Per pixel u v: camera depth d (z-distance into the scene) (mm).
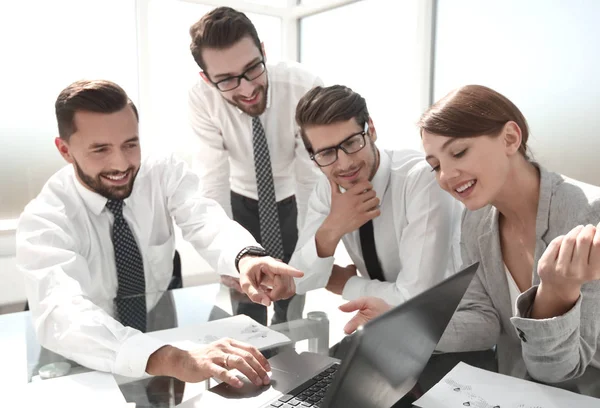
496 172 991
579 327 875
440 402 840
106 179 1391
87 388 939
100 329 1062
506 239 1119
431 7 2887
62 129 1333
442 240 1399
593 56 2123
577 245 790
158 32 3270
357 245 1648
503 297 1123
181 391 913
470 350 1071
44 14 2932
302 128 1409
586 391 879
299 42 3955
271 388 897
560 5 2229
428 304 676
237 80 1822
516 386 897
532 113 2406
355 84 3566
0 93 2877
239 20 1763
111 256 1546
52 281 1203
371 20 3363
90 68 3119
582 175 2219
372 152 1451
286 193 2318
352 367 538
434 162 1029
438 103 1026
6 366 1050
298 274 1265
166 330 1210
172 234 1743
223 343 1012
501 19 2518
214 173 2201
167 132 3416
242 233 1517
